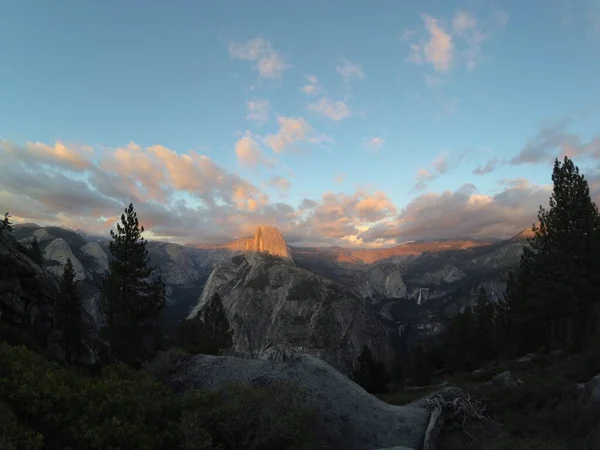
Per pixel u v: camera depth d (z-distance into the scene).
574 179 34.59
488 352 63.19
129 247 33.44
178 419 9.91
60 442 7.42
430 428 13.94
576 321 34.34
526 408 16.84
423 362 60.75
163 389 11.07
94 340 33.88
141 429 8.46
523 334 51.34
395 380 79.75
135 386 10.65
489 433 15.28
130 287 33.38
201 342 47.03
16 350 9.73
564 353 35.94
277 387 13.39
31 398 7.61
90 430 7.43
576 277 32.62
